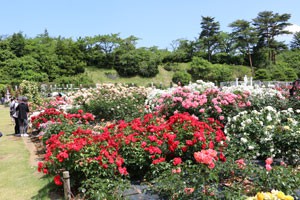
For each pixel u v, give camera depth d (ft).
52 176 16.52
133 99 38.47
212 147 14.89
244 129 17.99
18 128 34.47
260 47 209.77
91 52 203.41
